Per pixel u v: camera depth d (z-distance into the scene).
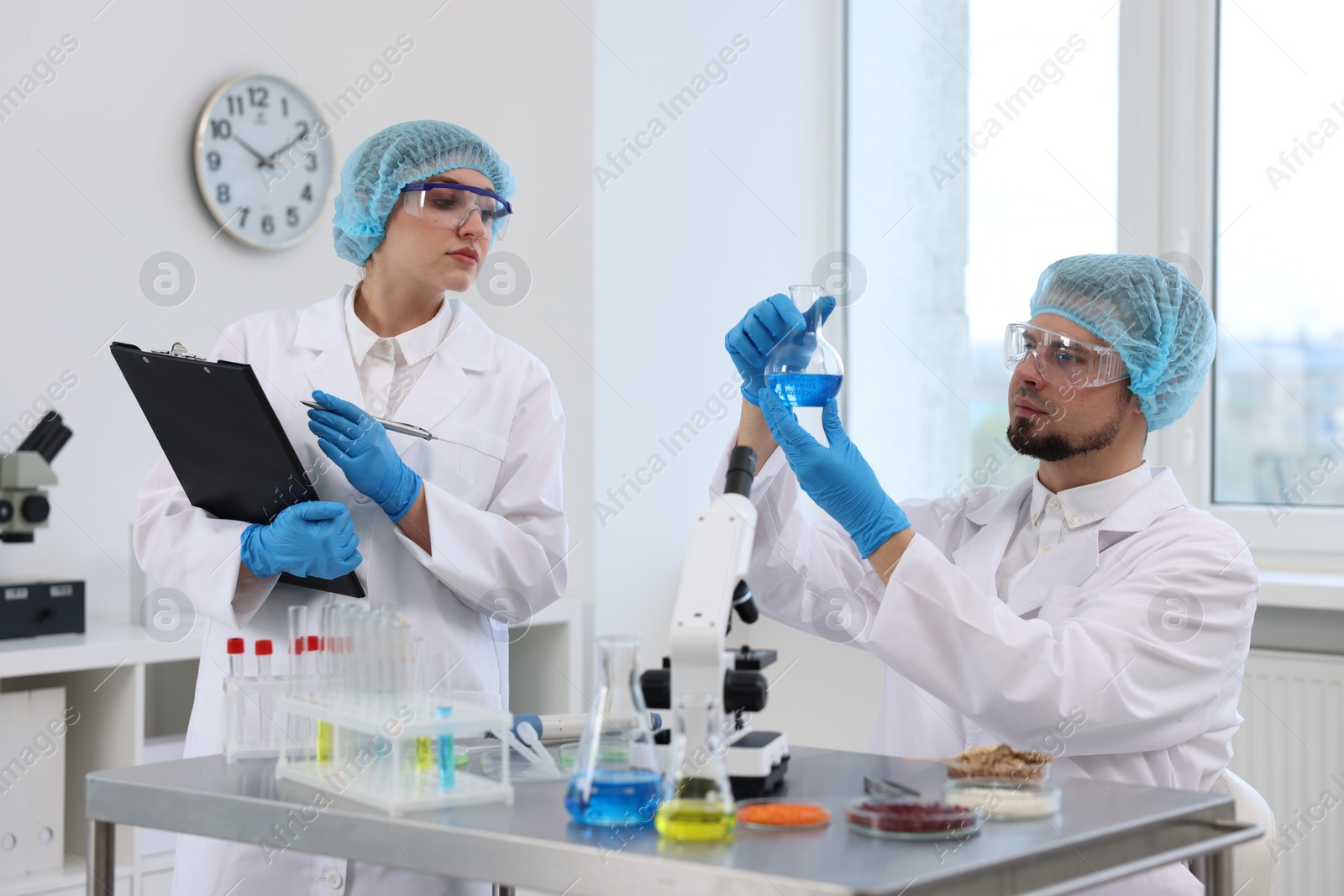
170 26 2.92
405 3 3.38
